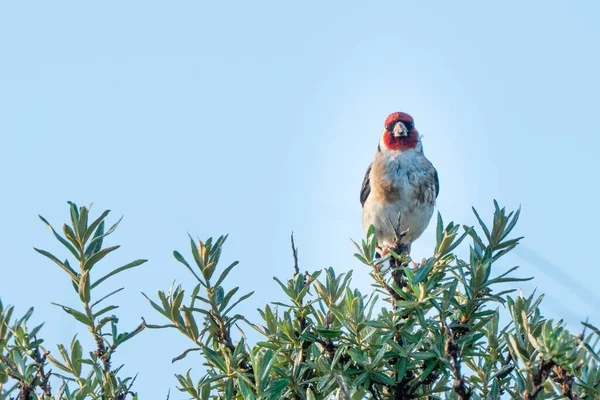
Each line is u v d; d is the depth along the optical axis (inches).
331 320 304.5
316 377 289.3
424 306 288.5
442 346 281.0
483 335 286.5
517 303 279.7
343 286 305.9
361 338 286.5
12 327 293.9
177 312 298.8
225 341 303.6
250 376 282.7
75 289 291.7
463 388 250.1
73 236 289.1
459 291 329.1
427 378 287.1
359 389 274.5
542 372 231.6
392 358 286.2
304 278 308.2
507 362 296.8
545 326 233.0
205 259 301.9
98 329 291.3
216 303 303.9
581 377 254.5
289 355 295.1
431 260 288.7
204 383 281.4
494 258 296.2
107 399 277.4
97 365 284.2
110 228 297.3
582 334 234.1
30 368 283.6
